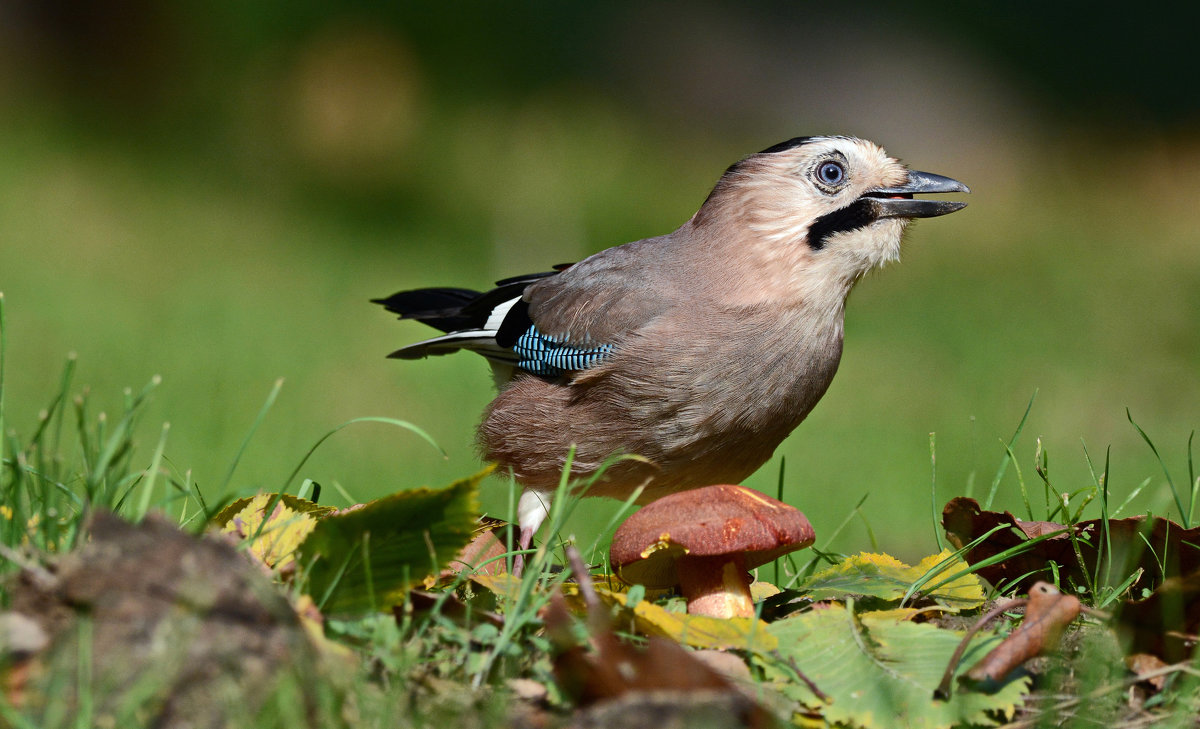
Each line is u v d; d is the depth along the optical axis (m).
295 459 11.03
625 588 5.14
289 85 31.41
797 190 6.55
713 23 37.50
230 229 24.41
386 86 32.09
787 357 6.46
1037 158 35.62
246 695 3.29
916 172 6.75
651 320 6.53
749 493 4.73
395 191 28.61
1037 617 4.00
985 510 5.33
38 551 3.79
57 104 29.14
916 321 21.31
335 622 3.91
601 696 3.63
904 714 3.86
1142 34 40.25
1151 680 4.18
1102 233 29.75
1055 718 3.95
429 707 3.66
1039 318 21.52
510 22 35.44
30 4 29.94
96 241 22.03
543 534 7.30
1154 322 21.11
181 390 13.17
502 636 3.99
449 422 13.62
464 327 8.24
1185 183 34.50
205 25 31.12
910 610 4.59
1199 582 4.09
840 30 37.81
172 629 3.37
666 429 6.50
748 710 3.39
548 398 6.80
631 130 33.78
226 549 3.58
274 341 16.77
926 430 14.08
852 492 11.12
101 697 3.22
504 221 27.19
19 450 4.49
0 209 22.86
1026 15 39.12
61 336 15.81
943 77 38.03
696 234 6.82
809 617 4.27
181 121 29.83
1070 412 15.23
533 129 32.53
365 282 21.95
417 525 4.10
